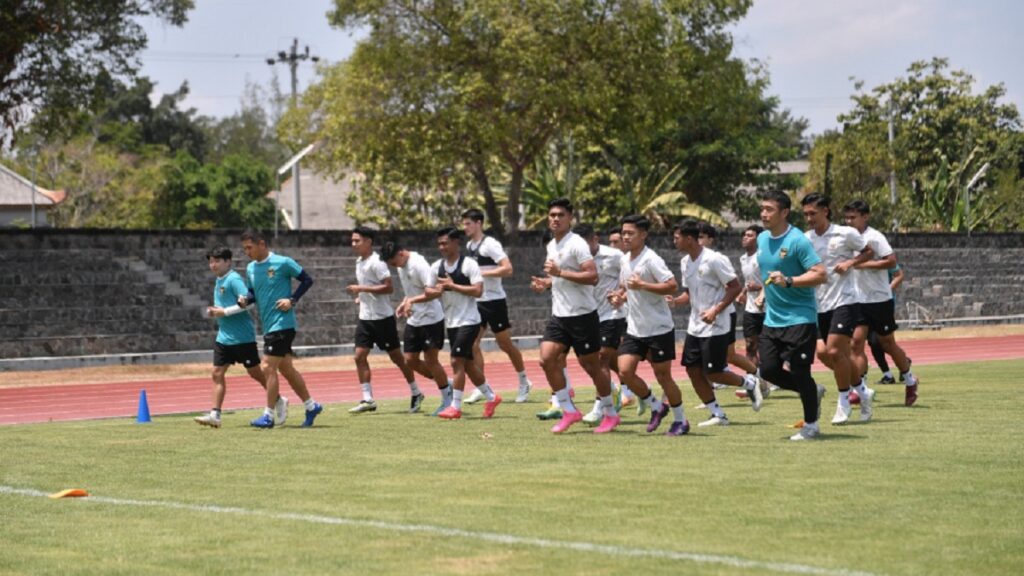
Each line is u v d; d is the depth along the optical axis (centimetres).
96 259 5425
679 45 6028
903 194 9850
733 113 6656
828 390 2866
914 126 10550
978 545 1066
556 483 1462
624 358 1997
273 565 1046
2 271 5166
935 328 6619
